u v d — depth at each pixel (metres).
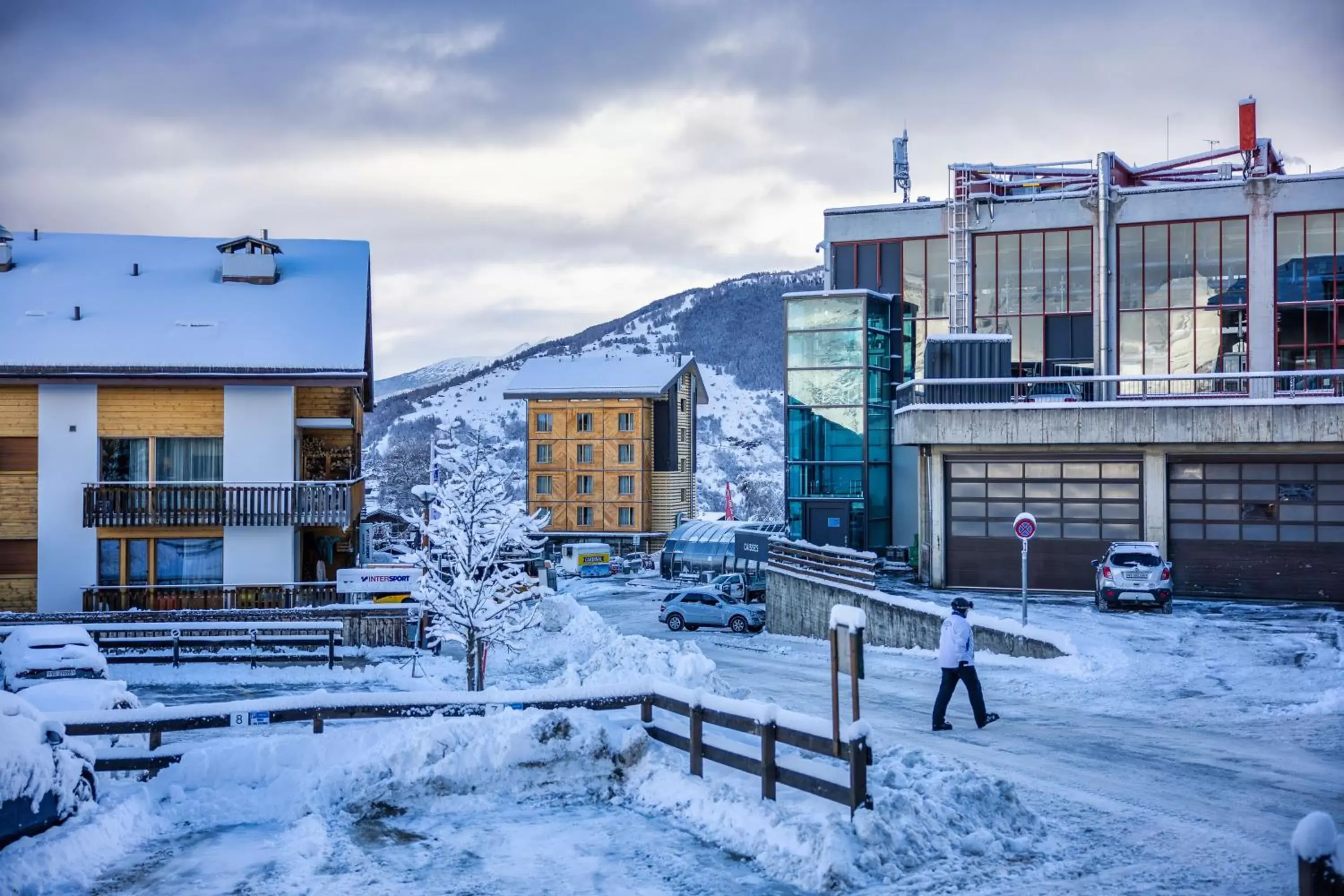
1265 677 19.75
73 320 37.56
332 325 38.19
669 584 70.50
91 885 9.90
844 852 9.63
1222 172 43.00
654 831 11.13
